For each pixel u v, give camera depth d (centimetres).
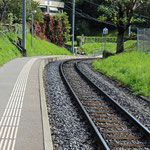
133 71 1555
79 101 913
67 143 583
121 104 975
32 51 3189
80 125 708
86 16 8188
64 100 982
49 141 519
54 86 1246
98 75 1723
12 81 1130
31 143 510
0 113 693
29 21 3953
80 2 8119
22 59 2158
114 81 1491
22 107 753
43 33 4541
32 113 699
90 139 612
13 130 575
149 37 2445
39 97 873
